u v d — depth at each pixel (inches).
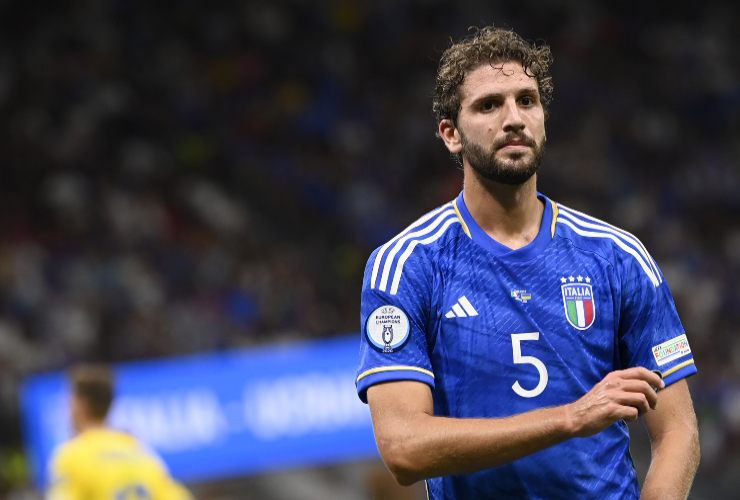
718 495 1508.4
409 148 2326.5
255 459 1238.3
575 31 2753.4
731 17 2906.0
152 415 1206.3
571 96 2556.6
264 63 2431.1
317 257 1990.7
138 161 2063.2
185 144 2165.4
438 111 425.7
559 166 2313.0
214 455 1224.8
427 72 2532.0
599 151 2420.0
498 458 359.6
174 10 2442.2
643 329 405.4
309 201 2139.5
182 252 1827.0
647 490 386.6
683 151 2527.1
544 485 390.6
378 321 394.3
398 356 389.7
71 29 2305.6
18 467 1295.5
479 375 392.5
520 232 409.7
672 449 394.9
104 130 2130.9
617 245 408.5
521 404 389.4
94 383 780.6
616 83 2645.2
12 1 2278.5
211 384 1230.9
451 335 395.9
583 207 2255.2
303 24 2554.1
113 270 1705.2
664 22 2842.0
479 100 398.0
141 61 2310.5
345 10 2596.0
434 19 2677.2
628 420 352.8
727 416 1669.5
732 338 1969.7
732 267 2201.0
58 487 762.8
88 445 768.9
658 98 2652.6
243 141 2237.9
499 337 393.4
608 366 400.8
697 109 2669.8
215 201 2025.1
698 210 2384.4
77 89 2180.1
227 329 1651.1
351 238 2071.9
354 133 2335.1
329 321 1777.8
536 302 396.2
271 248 1961.1
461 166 435.5
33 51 2234.3
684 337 413.4
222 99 2314.2
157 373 1211.9
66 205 1875.0
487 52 401.1
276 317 1728.6
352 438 1273.4
